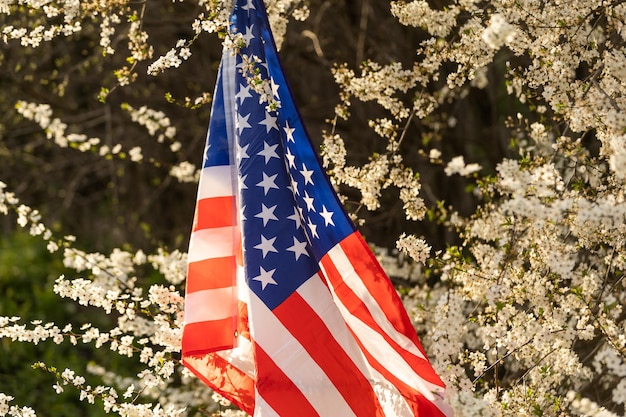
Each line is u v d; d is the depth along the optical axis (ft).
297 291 15.98
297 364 15.74
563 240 17.30
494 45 13.16
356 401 15.80
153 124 25.45
